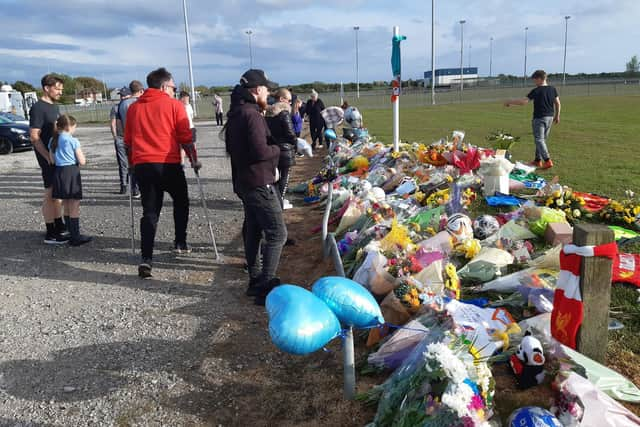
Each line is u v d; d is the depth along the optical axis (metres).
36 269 5.81
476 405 2.40
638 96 43.97
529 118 24.62
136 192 9.70
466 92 57.38
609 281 2.98
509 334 3.26
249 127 4.24
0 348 4.03
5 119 18.86
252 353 3.79
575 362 2.94
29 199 9.85
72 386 3.47
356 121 13.64
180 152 5.44
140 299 4.87
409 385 2.67
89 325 4.37
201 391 3.36
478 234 5.47
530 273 4.13
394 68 9.34
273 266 4.54
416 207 6.29
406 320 3.69
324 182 9.35
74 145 6.33
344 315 2.81
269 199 4.42
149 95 5.22
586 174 9.09
